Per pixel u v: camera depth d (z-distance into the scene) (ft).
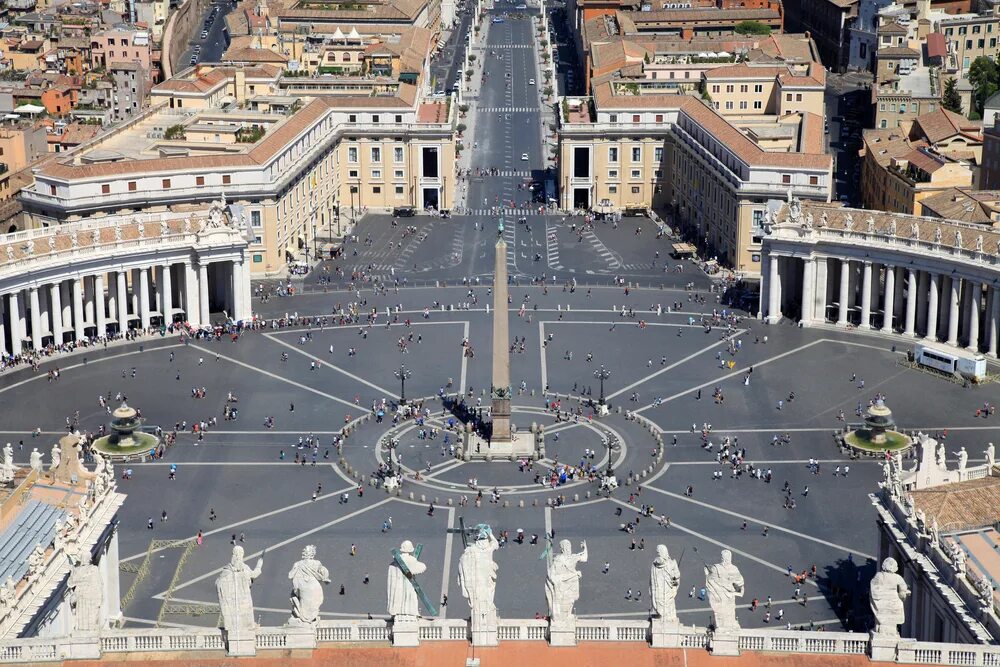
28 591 583.58
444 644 515.50
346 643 515.09
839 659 510.58
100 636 511.40
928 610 649.20
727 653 510.99
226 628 510.99
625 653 511.81
